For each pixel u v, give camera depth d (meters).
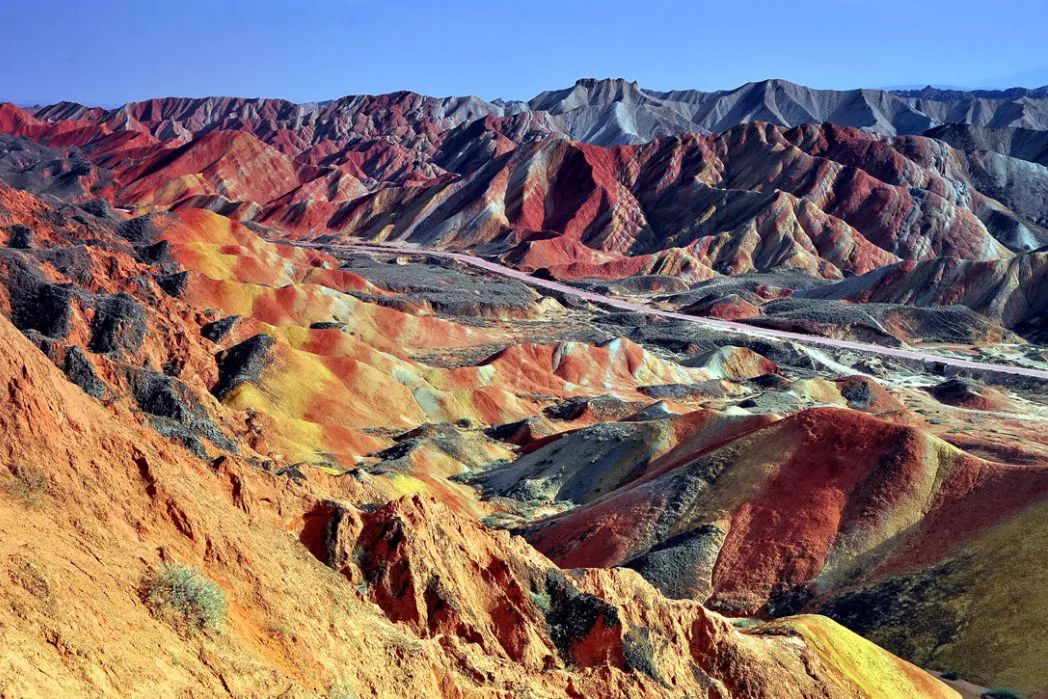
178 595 22.00
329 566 35.38
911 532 69.06
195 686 20.30
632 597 44.16
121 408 33.97
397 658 28.19
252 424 79.12
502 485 88.06
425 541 37.59
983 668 55.31
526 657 36.94
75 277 99.50
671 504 74.25
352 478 60.91
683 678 40.81
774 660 45.75
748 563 68.44
